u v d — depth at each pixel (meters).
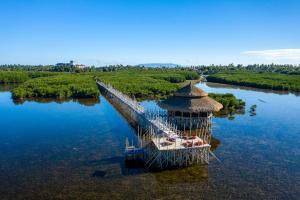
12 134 46.47
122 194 26.64
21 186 28.19
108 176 30.33
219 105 49.44
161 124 42.78
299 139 44.50
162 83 113.25
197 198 25.95
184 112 48.31
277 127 52.03
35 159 35.19
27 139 43.59
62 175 30.56
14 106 73.19
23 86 97.12
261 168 32.78
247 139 44.22
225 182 29.16
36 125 52.53
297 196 26.55
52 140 43.09
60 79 116.88
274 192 27.25
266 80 138.00
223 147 40.09
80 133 47.06
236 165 33.53
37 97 89.50
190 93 47.19
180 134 41.31
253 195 26.61
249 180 29.66
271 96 100.12
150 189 27.59
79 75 160.12
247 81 136.88
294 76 171.50
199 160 33.84
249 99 91.25
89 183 28.77
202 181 29.33
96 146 40.16
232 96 75.56
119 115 61.88
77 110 67.94
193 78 178.88
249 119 58.69
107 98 89.62
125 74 171.12
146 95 93.44
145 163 33.81
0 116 60.59
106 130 49.03
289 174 31.25
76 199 25.77
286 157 36.41
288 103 82.62
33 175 30.58
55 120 56.75
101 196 26.28
